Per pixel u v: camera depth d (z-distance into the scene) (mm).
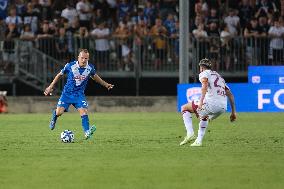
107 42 74562
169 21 78500
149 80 78000
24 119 62812
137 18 79000
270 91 69000
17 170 31641
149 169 31719
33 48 74375
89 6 78750
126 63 74938
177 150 38625
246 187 27234
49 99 72500
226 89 40500
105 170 31500
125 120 60594
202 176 29797
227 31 77375
